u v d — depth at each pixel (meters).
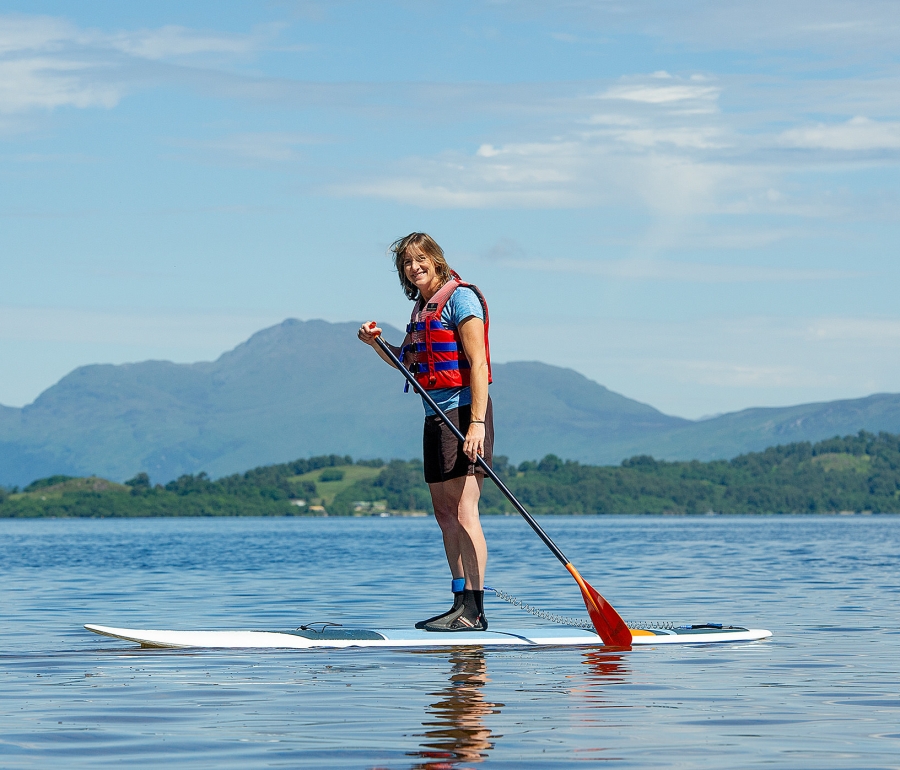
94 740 5.90
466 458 9.29
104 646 10.03
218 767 5.27
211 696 7.18
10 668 8.52
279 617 14.01
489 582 21.17
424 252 9.37
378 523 184.88
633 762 5.35
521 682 7.67
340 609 15.16
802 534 79.31
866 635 11.13
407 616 13.97
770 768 5.23
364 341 9.47
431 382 9.28
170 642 9.65
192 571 28.03
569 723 6.29
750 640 10.37
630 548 47.12
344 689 7.39
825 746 5.71
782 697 7.17
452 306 9.25
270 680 7.78
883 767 5.25
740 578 22.92
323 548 51.50
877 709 6.77
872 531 91.56
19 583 22.59
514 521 158.25
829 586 20.06
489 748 5.65
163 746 5.74
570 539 66.88
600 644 9.57
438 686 7.51
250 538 78.62
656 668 8.38
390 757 5.46
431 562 32.88
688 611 14.54
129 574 26.62
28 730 6.16
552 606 15.29
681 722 6.33
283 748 5.67
